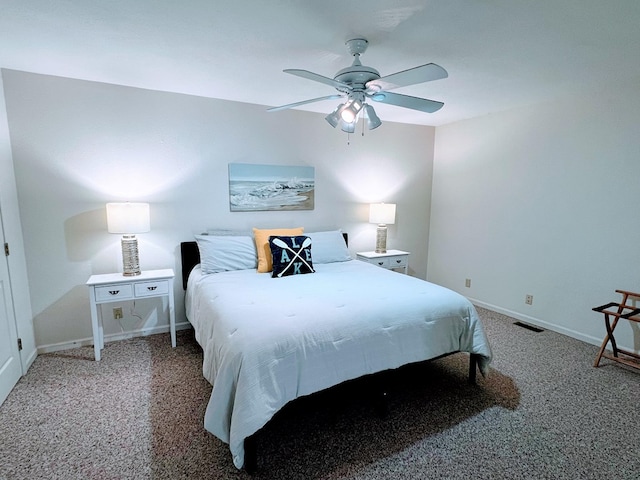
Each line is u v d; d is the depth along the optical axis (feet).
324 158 12.92
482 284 13.44
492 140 12.67
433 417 6.76
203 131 10.77
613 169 9.40
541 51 7.09
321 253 11.41
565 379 8.18
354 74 6.57
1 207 7.57
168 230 10.65
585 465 5.56
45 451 5.74
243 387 5.11
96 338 8.86
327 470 5.43
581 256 10.27
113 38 6.61
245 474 5.33
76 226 9.46
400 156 14.52
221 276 9.41
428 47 6.93
